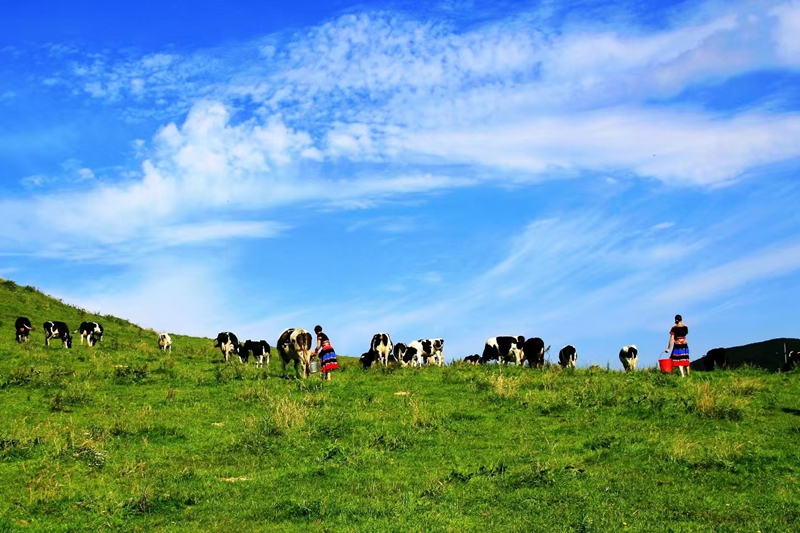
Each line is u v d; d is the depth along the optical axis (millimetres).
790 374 22094
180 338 41875
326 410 18391
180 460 14680
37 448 14773
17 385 20969
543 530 10133
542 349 27844
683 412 16844
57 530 10898
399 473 13453
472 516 10977
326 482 13039
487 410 18266
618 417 16969
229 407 19312
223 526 10984
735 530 9836
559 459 13664
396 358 35719
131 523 11289
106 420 17500
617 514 10625
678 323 22406
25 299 41344
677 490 11648
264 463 14461
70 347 31391
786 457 12977
